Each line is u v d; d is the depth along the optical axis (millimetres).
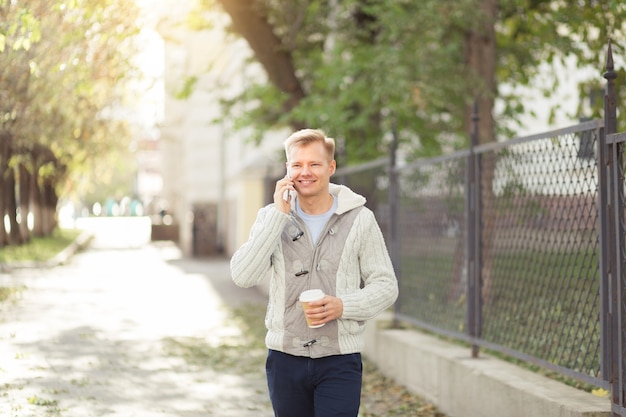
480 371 6809
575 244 5871
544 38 14016
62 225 69250
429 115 15719
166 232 48844
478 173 7652
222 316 14953
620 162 5199
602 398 5691
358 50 15992
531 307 6629
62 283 21047
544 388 6051
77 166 27531
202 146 36469
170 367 9633
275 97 17750
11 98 10602
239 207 31453
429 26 13492
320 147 4242
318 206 4301
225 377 9117
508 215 7066
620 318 5184
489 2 12938
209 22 16844
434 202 8891
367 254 4332
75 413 7129
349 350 4234
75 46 9391
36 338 11570
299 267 4219
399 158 16219
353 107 16875
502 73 15406
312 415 4391
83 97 14445
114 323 13562
